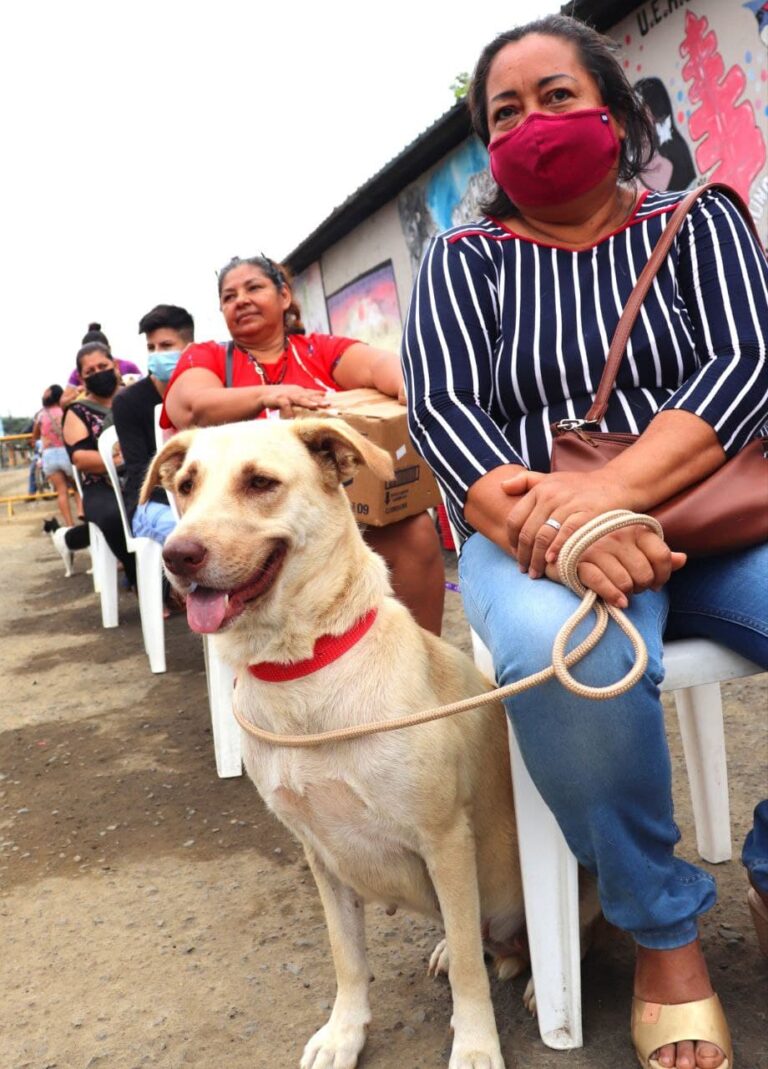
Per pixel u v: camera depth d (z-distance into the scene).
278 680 1.99
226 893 2.90
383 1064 2.02
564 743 1.74
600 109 2.14
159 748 4.31
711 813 2.65
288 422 2.20
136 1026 2.28
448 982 2.29
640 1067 1.88
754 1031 1.93
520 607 1.83
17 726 4.89
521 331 2.17
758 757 3.25
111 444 5.99
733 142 5.97
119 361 9.99
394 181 9.95
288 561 2.01
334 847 2.01
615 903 1.84
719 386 1.94
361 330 12.92
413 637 2.09
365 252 12.10
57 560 11.15
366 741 1.91
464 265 2.22
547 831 1.94
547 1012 1.97
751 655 1.93
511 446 2.16
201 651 5.93
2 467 35.22
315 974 2.40
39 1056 2.20
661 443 1.89
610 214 2.24
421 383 2.14
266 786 2.06
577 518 1.76
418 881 2.06
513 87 2.19
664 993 1.82
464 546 2.23
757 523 1.89
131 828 3.49
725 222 2.12
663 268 2.14
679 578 2.05
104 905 2.92
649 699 1.73
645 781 1.75
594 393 2.15
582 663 1.72
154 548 5.42
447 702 2.06
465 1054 1.91
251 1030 2.21
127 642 6.42
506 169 2.16
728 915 2.40
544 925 1.96
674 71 6.38
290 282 4.00
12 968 2.62
